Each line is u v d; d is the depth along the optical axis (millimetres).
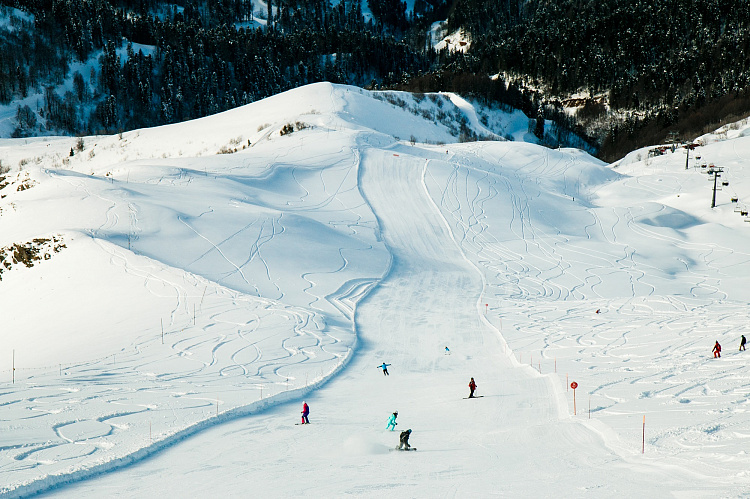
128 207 72562
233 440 23984
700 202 100250
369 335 50406
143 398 30672
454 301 61312
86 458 20516
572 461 18375
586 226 91000
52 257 62625
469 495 15203
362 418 28312
